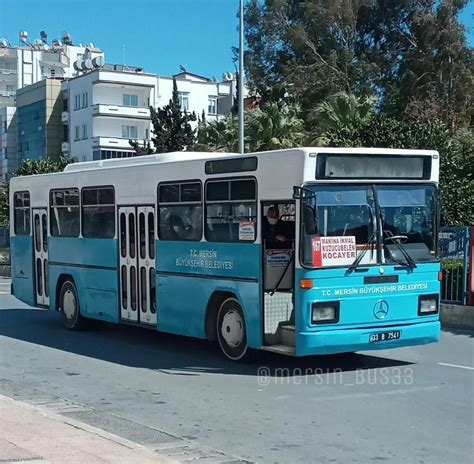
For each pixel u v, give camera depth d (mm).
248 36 48156
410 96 39188
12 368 10914
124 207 12859
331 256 9414
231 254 10469
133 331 14609
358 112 29359
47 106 74188
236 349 10695
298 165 9352
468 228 15234
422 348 12195
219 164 10703
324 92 42188
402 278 9914
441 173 20469
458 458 6379
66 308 14844
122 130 68000
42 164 40094
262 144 30938
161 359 11453
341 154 9539
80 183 14109
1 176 85500
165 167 11852
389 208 9898
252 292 10078
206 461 6324
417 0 43688
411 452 6559
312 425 7484
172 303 11750
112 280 13227
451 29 39062
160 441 6973
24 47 115875
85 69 74625
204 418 7836
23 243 16156
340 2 44000
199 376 10070
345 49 43594
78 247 14227
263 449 6688
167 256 11836
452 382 9484
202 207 11047
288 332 9844
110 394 9109
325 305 9367
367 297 9641
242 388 9266
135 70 76438
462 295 15312
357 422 7578
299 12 47031
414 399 8562
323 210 9398
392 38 45562
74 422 7277
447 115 33125
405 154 10039
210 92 74312
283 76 45250
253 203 10070
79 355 11984
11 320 16594
